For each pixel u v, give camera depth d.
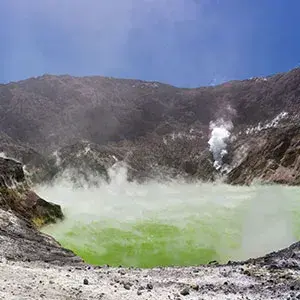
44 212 31.16
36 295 7.59
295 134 72.75
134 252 26.20
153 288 9.64
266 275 11.11
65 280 9.71
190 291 9.48
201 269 12.84
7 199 27.36
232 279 10.83
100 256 25.36
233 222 32.94
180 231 31.05
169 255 25.56
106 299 8.12
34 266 12.15
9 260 12.82
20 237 19.73
